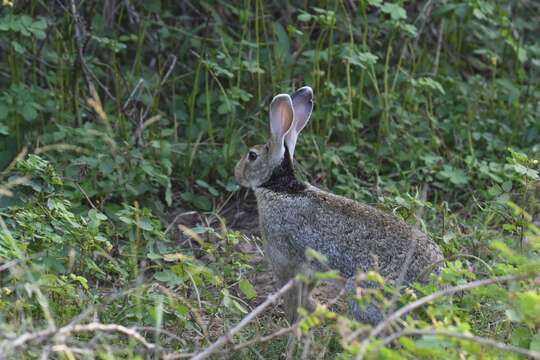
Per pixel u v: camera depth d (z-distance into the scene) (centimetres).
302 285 1030
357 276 814
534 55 1566
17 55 1387
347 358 798
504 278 804
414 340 856
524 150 1399
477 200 1290
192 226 1298
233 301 917
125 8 1509
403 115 1429
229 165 1352
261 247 1237
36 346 784
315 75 1397
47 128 1348
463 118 1467
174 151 1352
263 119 1409
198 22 1532
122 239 1177
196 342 923
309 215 1024
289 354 850
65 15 1386
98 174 1285
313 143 1373
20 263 924
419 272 931
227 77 1422
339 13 1491
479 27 1566
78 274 1027
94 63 1399
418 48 1546
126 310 935
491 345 758
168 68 1480
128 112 1364
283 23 1523
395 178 1381
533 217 1202
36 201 1062
